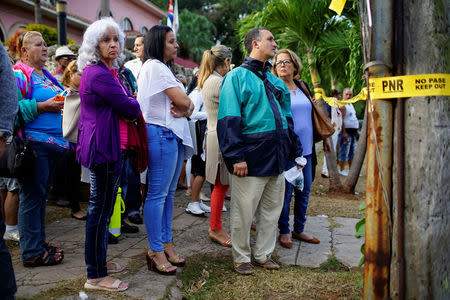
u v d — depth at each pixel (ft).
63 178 15.53
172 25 32.01
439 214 5.53
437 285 5.61
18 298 7.56
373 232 5.96
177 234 12.54
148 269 9.29
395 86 5.59
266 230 10.16
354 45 20.33
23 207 9.18
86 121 7.57
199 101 14.02
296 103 11.89
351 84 22.04
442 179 5.51
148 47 8.93
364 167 29.86
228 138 9.04
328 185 23.15
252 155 9.24
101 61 7.81
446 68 5.49
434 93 5.43
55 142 9.64
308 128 12.01
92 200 7.74
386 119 5.79
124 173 12.29
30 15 46.16
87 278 8.05
